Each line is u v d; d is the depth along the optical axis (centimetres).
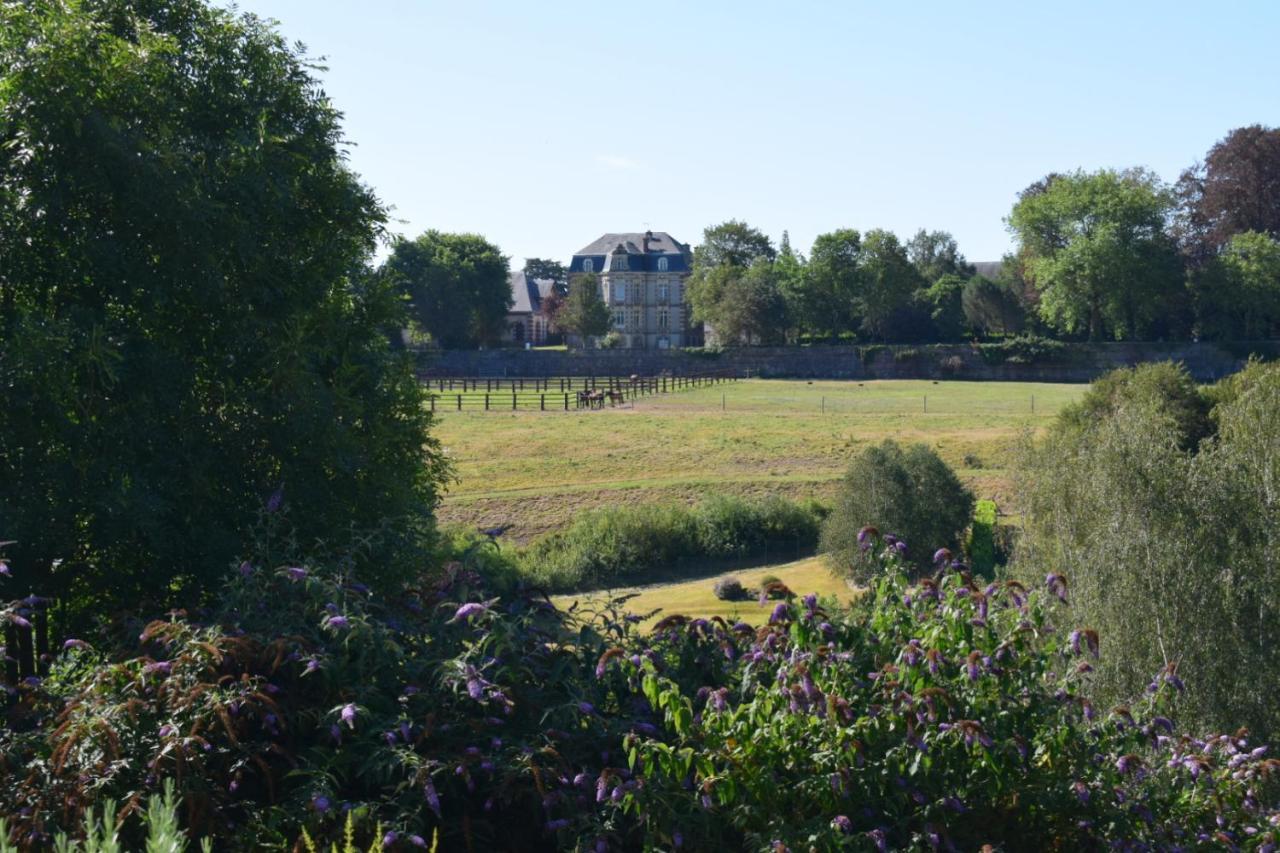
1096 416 3872
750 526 4125
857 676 640
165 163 933
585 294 14162
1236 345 10650
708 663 713
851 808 586
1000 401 8556
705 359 12381
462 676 583
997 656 642
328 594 637
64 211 924
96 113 909
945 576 717
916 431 6319
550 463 5219
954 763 607
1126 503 2042
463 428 6406
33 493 867
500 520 4209
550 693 650
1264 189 10831
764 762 590
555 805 577
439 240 12644
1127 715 661
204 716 551
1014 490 2906
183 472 949
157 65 979
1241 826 684
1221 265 10525
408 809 553
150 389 941
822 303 12850
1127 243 10394
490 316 12744
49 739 546
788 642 663
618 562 3838
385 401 1200
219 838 564
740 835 623
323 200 1140
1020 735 616
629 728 624
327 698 607
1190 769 664
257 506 980
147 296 955
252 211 1023
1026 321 12469
